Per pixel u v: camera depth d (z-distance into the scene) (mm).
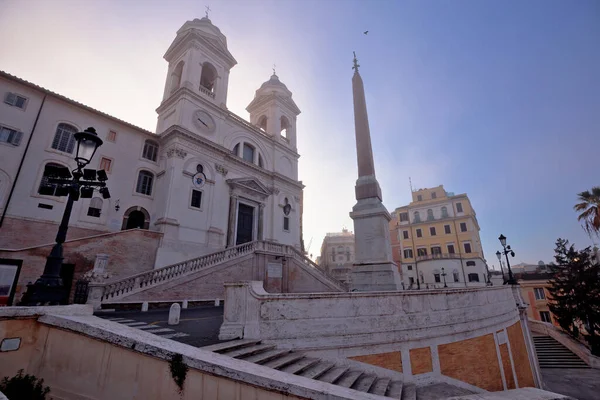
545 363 21953
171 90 25656
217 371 3533
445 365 8617
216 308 13930
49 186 6016
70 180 6203
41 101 17047
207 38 25812
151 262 17766
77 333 4418
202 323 8781
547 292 32750
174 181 20297
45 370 4445
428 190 49531
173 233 19234
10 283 12719
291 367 5672
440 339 8789
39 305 4949
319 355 6742
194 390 3584
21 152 15734
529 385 12992
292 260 22609
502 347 11344
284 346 6461
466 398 2793
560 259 27750
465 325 9633
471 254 42750
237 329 6363
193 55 24844
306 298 7113
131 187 19875
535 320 30594
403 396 6547
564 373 19734
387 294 8203
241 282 6820
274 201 28391
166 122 23844
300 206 31688
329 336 7020
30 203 15461
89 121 18844
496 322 11367
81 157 6320
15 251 13078
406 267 47062
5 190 14867
